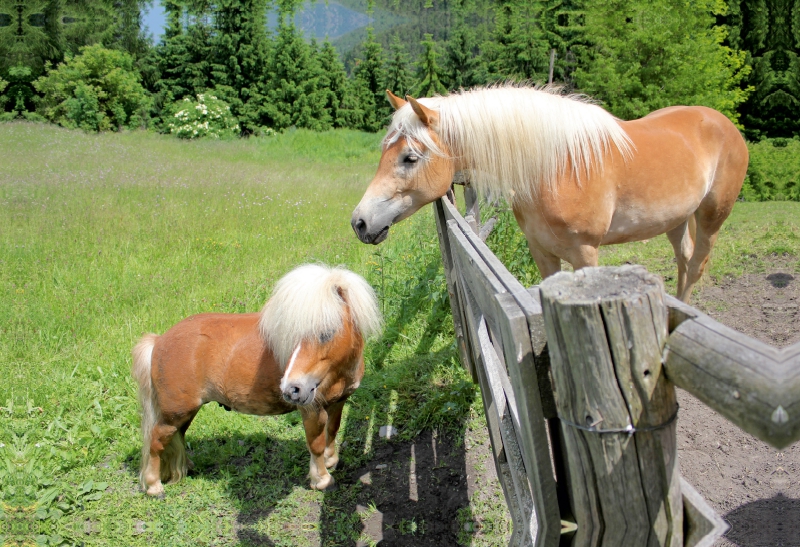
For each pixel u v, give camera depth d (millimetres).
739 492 3006
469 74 30703
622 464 1237
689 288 4633
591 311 1148
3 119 25141
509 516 3021
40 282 5918
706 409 3791
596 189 3350
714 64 11875
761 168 12523
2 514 3043
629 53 11961
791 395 921
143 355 3320
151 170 12586
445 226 4074
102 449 3740
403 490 3336
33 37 27672
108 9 32375
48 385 4227
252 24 30062
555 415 1446
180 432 3453
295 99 30484
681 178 3697
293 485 3453
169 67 30688
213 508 3293
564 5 24938
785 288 5570
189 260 6836
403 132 3303
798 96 18000
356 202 10625
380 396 4234
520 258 5656
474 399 4023
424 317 5207
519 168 3232
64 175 11344
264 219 8680
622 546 1320
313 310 2809
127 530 3100
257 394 3244
